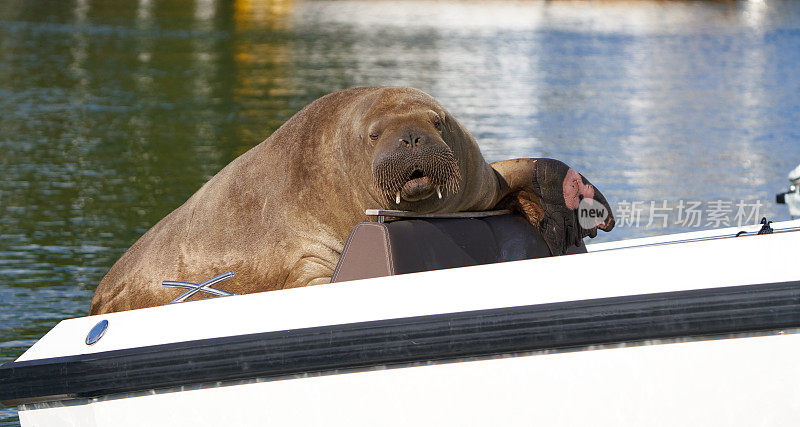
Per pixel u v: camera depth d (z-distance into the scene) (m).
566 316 11.85
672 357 11.68
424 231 15.22
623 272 12.10
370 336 12.41
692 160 65.81
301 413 12.85
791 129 84.81
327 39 196.12
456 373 12.28
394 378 12.45
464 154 16.84
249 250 17.95
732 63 159.25
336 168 17.20
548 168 17.94
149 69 133.62
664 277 11.90
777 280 11.54
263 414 12.99
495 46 186.12
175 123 85.19
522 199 18.39
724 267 11.82
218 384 13.08
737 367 11.56
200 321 13.41
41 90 107.56
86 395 13.59
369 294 12.88
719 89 121.06
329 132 17.53
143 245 19.95
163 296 18.78
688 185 55.34
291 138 18.08
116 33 190.75
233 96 107.19
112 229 42.38
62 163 62.47
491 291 12.39
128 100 101.69
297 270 17.50
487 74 134.75
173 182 56.09
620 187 54.53
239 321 13.19
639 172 60.28
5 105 93.69
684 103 105.62
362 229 14.63
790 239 11.96
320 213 17.44
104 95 105.38
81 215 45.56
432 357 12.28
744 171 61.09
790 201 28.25
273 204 17.89
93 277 33.59
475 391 12.23
